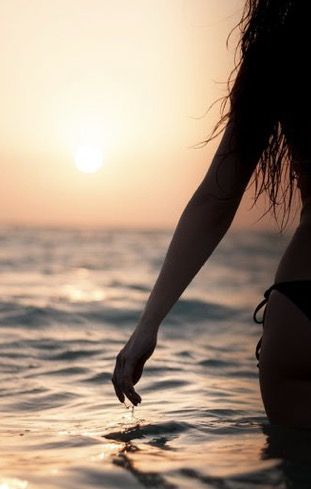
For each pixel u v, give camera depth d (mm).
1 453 2104
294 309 1954
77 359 5242
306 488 1656
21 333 6824
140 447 2141
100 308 9805
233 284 17578
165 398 3445
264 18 2020
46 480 1727
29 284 15359
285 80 1970
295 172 2035
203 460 1917
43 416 2955
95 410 3096
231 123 2080
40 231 131625
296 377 1985
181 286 2117
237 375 4578
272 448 1983
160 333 7539
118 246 63219
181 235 2113
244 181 2105
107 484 1689
